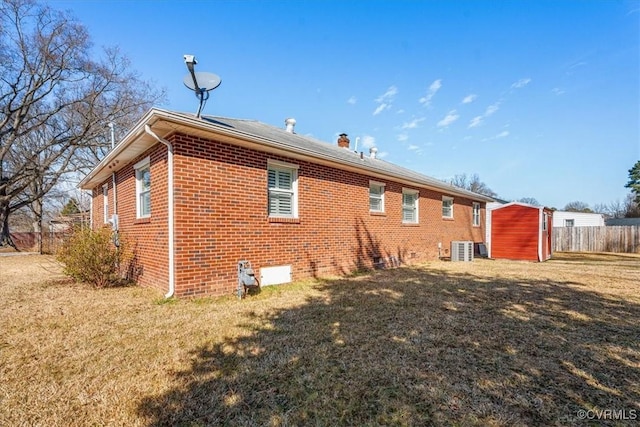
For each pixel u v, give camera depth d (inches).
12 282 289.0
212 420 84.7
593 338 144.2
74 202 963.3
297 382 104.6
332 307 198.2
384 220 413.1
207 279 228.2
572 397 95.5
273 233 274.7
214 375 109.0
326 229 328.5
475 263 457.1
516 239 521.7
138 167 282.0
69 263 255.4
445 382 104.3
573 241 770.8
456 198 601.9
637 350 130.5
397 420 84.9
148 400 93.7
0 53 724.7
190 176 222.2
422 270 374.3
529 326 161.2
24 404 91.3
